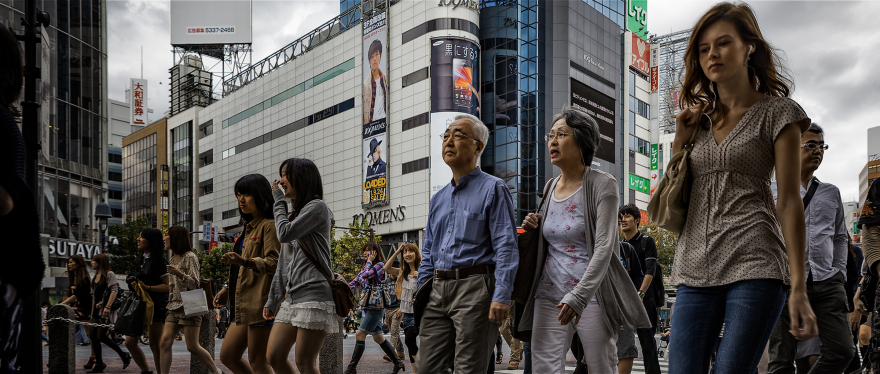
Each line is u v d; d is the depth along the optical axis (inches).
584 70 2314.2
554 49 2226.9
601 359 139.3
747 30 98.7
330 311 171.2
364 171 2349.9
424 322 150.1
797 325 88.2
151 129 3558.1
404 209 2197.3
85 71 1360.7
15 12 1150.3
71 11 1326.3
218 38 3191.4
